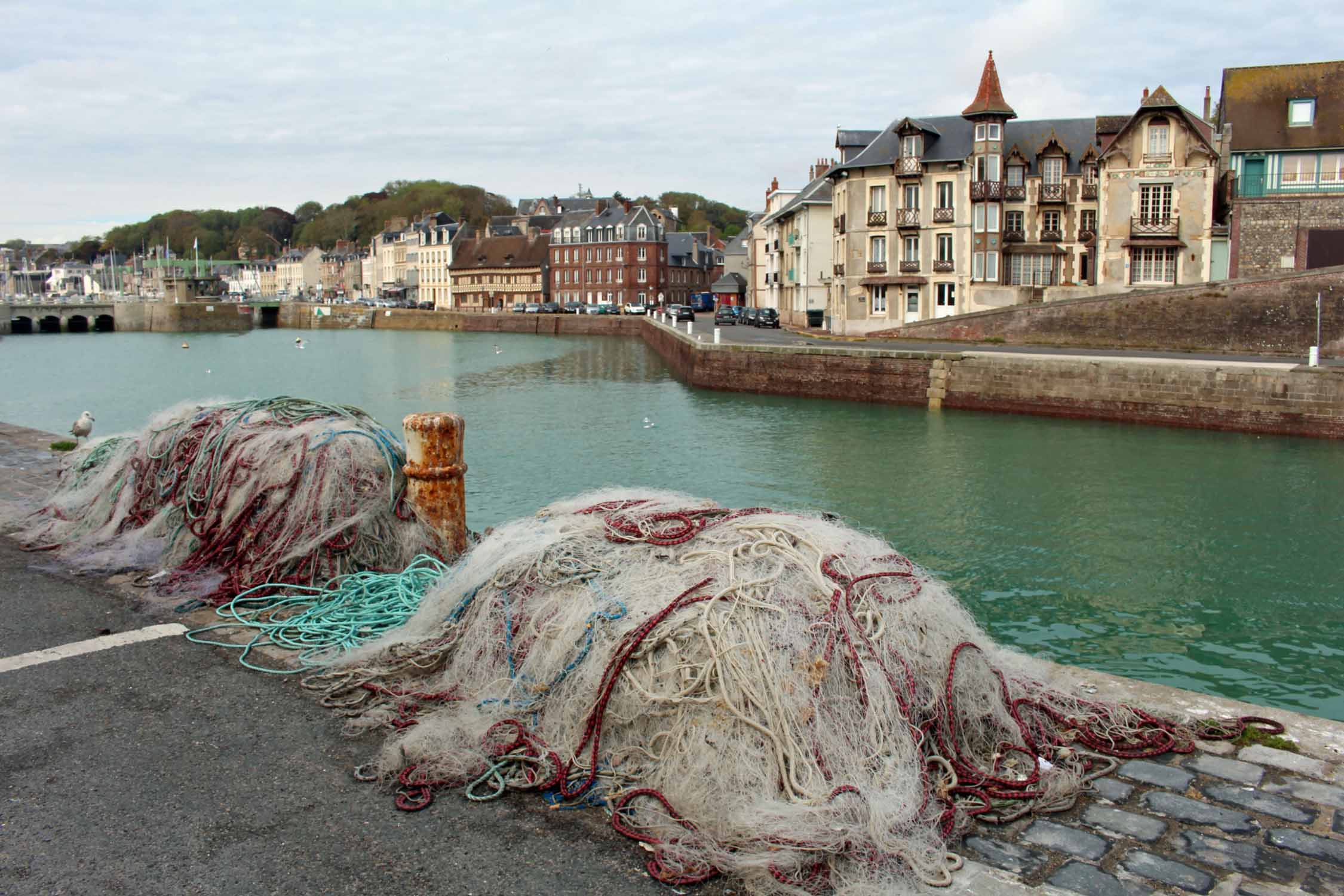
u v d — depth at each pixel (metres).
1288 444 26.53
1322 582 14.33
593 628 4.71
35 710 5.05
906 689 4.42
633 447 26.61
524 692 4.86
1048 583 14.30
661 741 4.32
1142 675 11.09
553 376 50.69
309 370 55.44
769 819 3.76
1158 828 4.02
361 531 7.02
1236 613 13.02
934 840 3.80
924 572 5.52
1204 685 10.84
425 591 6.42
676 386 44.16
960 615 5.21
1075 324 40.53
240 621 6.25
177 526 7.62
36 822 3.99
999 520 18.19
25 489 10.75
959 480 21.94
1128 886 3.60
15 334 105.38
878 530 17.31
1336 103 42.69
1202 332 37.81
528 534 5.71
